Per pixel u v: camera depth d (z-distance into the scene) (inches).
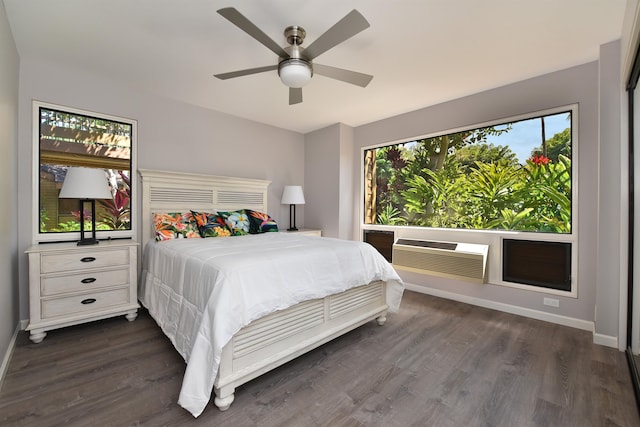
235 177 147.2
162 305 86.0
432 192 138.6
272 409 57.1
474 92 119.1
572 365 73.8
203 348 55.2
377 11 70.5
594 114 93.8
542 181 106.8
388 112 143.9
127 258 100.2
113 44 85.6
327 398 60.6
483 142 121.5
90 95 107.1
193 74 104.7
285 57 71.9
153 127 122.3
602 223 85.6
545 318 103.8
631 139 79.5
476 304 120.6
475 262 114.5
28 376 66.7
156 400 59.0
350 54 90.1
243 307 59.6
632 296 78.5
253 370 61.4
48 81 98.8
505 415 56.0
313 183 176.2
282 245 90.7
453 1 67.1
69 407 56.6
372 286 96.9
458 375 69.4
